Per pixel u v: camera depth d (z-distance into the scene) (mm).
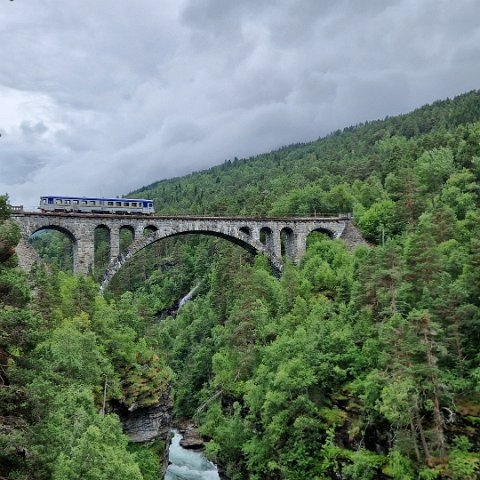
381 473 40625
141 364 62875
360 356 49562
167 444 65125
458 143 120875
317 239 100062
